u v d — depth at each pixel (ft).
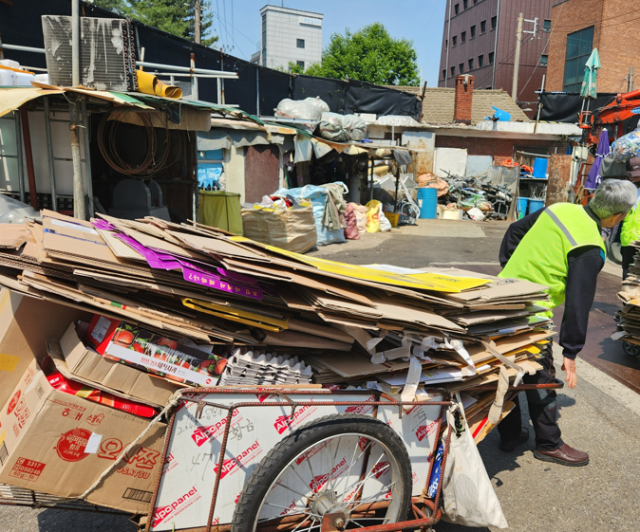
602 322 20.04
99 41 19.93
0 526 7.76
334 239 37.42
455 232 45.70
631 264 15.88
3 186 23.12
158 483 5.59
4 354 6.66
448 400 7.14
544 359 9.84
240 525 5.63
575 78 94.12
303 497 6.51
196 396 5.59
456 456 7.08
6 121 22.50
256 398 5.90
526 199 59.62
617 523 8.50
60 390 5.44
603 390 13.75
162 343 5.88
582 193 38.63
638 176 26.35
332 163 49.52
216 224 31.35
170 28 139.95
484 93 78.95
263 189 38.96
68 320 6.93
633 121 36.52
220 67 44.78
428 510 7.36
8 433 5.90
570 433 11.43
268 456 5.74
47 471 5.48
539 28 127.75
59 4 31.91
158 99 20.61
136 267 6.08
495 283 8.73
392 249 35.99
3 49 28.84
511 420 10.56
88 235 7.04
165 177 31.22
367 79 133.90
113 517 8.11
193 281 6.06
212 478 5.87
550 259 9.41
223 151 36.52
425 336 6.76
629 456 10.61
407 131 62.75
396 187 49.62
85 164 21.42
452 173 65.57
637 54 89.86
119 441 5.73
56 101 22.12
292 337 6.72
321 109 47.85
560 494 9.25
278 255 7.14
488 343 7.76
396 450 6.53
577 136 65.46
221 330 6.27
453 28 151.53
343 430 6.07
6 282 5.86
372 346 6.68
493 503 7.09
